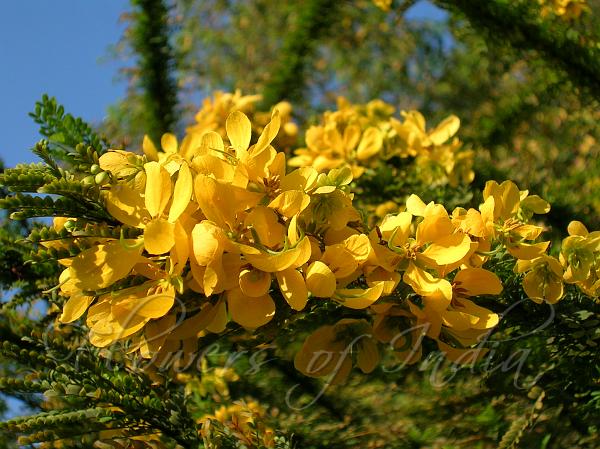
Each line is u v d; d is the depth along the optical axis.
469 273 0.36
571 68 0.62
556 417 0.44
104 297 0.34
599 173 0.70
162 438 0.40
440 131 0.64
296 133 0.80
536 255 0.38
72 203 0.34
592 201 0.66
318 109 1.33
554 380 0.43
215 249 0.32
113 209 0.34
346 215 0.35
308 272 0.33
